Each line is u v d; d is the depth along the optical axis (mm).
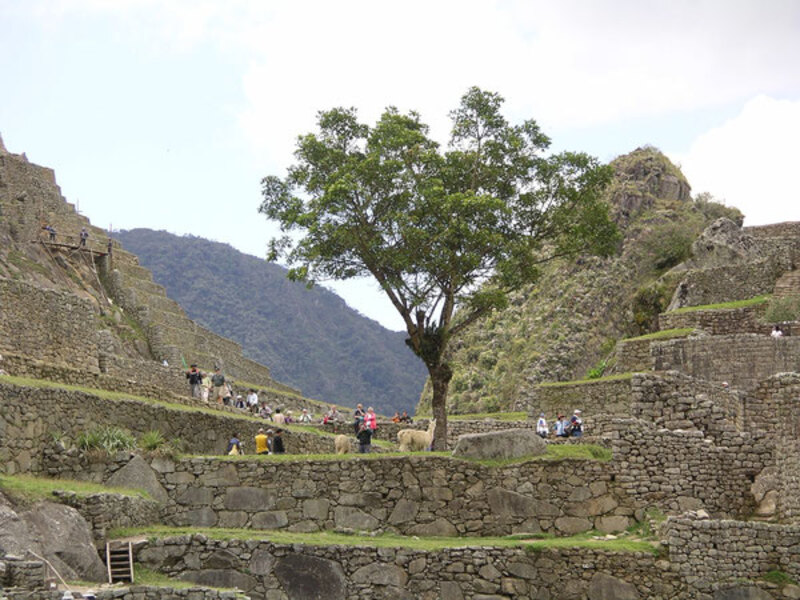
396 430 51812
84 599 26859
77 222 76375
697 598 32375
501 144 47562
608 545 33250
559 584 32625
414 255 45031
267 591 31781
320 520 35938
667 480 36469
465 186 47531
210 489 36000
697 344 54750
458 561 32531
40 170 77562
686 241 89938
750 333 60906
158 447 36625
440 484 36281
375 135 46750
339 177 45719
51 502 30859
